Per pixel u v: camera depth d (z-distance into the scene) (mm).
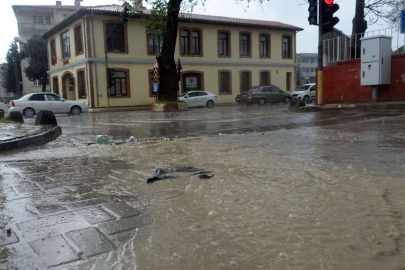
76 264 1991
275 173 3814
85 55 26859
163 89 21688
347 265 1862
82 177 4090
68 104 21203
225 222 2488
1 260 2059
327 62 14852
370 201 2797
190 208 2818
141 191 3389
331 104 13844
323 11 12477
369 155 4598
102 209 2918
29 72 39250
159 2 19516
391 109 11578
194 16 31766
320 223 2402
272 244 2121
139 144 6500
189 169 4164
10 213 2887
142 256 2057
